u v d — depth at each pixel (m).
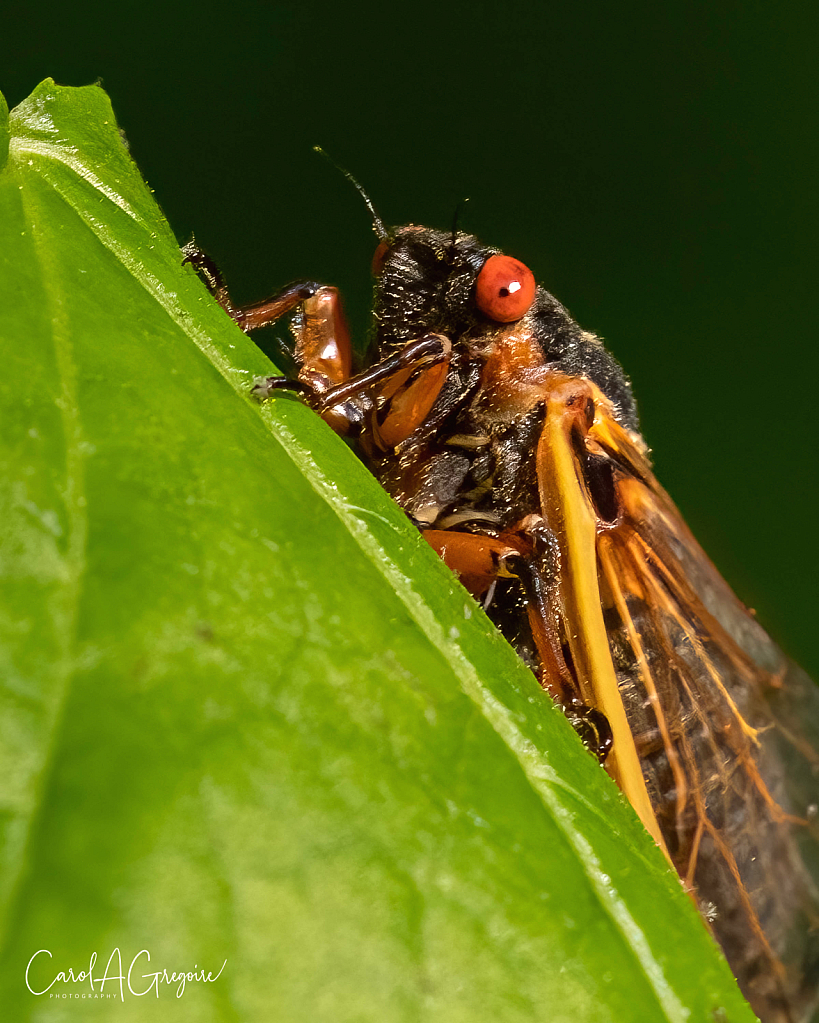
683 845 0.10
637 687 0.10
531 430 0.10
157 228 0.05
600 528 0.10
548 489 0.10
